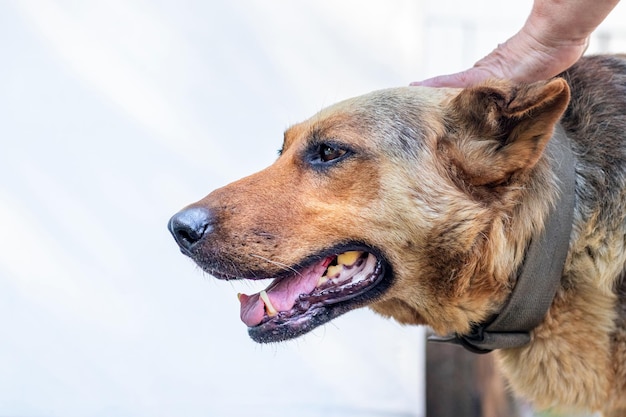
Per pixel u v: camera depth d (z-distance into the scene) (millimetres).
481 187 826
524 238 820
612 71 881
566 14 873
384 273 843
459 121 833
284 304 841
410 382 1266
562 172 830
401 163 834
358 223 831
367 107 857
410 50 1230
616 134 846
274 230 827
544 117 792
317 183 842
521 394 892
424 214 827
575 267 829
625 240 823
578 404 860
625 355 831
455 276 829
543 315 834
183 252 845
